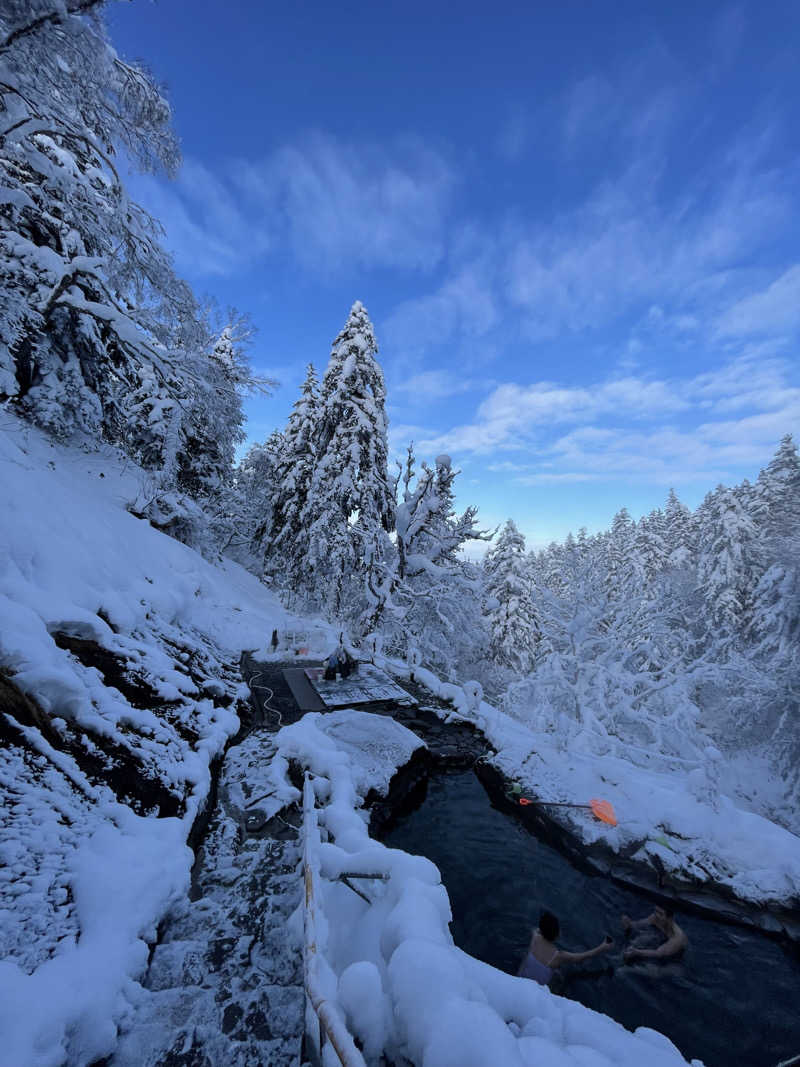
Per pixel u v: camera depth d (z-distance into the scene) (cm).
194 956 328
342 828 410
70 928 302
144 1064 248
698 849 600
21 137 791
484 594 1966
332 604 1877
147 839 404
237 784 588
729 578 2427
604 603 1190
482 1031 177
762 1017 407
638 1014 404
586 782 745
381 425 1862
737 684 1484
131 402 1822
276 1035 270
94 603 679
